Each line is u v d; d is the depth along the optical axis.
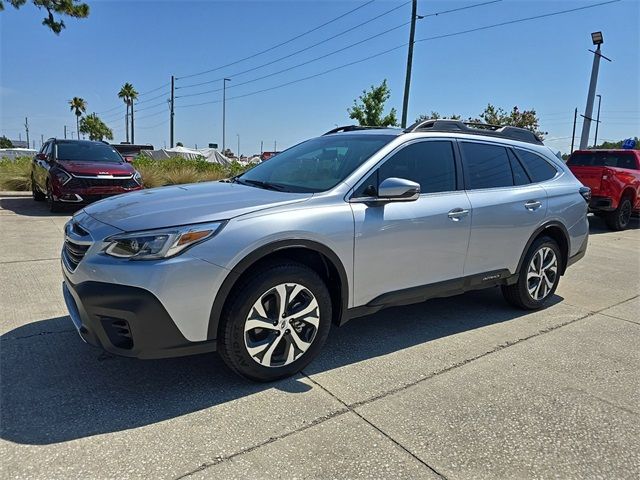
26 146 93.75
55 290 5.02
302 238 3.18
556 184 5.07
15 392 3.04
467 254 4.18
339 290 3.48
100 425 2.72
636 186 11.36
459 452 2.61
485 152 4.51
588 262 7.62
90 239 2.96
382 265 3.62
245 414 2.89
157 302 2.78
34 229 8.36
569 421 2.95
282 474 2.38
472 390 3.29
